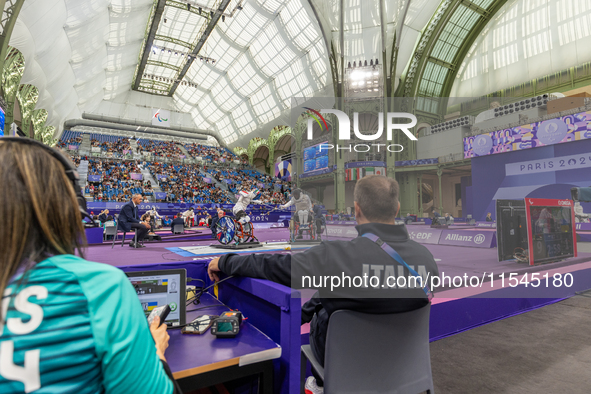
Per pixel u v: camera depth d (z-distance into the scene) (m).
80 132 36.00
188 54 22.73
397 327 0.93
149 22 23.14
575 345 2.27
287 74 25.05
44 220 0.47
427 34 18.45
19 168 0.47
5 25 10.09
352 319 0.91
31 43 14.27
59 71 19.50
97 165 25.44
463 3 17.80
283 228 13.72
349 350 0.91
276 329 1.30
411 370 0.98
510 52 19.06
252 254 1.45
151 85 37.62
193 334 1.30
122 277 0.54
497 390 1.73
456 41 19.80
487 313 2.73
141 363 0.51
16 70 15.13
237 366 1.10
